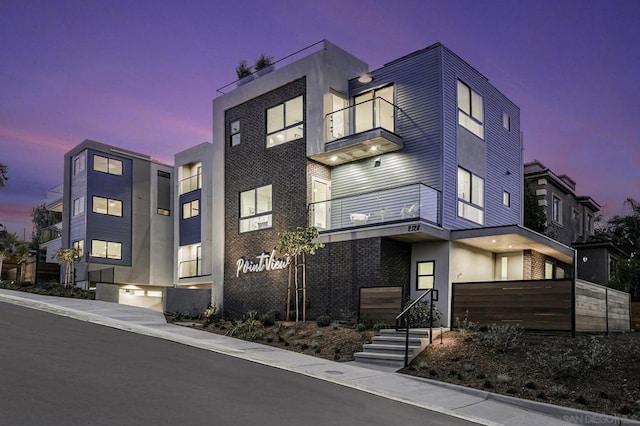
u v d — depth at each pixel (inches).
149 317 768.9
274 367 477.7
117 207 1460.4
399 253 754.8
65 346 457.7
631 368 455.2
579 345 507.8
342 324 697.6
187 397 331.3
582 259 1202.0
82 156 1454.2
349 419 323.6
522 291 569.6
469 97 862.5
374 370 503.2
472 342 550.6
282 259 841.5
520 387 435.5
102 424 260.4
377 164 828.0
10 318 586.9
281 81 890.1
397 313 644.7
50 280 1403.8
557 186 1275.8
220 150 981.8
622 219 1440.7
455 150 798.5
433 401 401.7
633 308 823.1
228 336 660.1
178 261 1253.1
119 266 1432.1
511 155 991.0
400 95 822.5
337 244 772.6
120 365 405.4
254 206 908.6
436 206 743.7
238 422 289.7
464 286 609.0
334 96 856.9
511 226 699.4
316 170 854.5
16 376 336.5
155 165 1546.5
